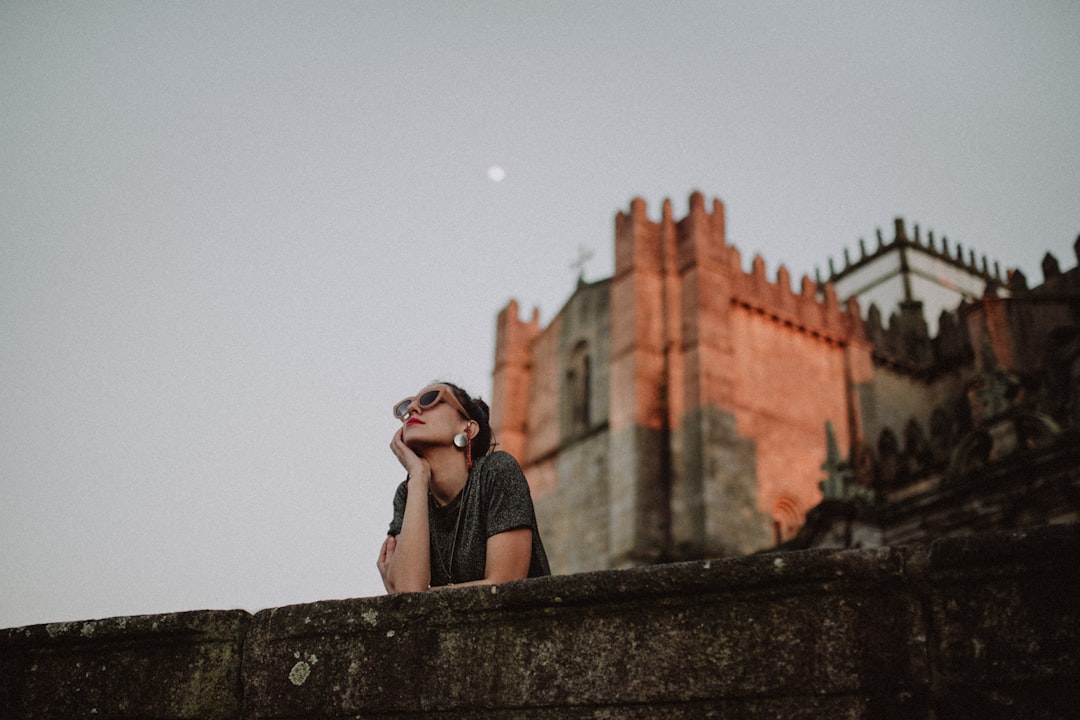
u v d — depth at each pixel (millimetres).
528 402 49719
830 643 2844
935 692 2719
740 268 43000
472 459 4387
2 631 3941
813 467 39750
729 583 2975
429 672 3229
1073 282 38156
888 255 59000
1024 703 2613
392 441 4344
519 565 3945
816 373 42438
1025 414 21484
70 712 3686
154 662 3639
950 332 45812
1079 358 28156
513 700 3090
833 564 2902
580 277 48875
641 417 38125
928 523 21906
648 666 2982
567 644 3098
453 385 4504
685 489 36438
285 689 3404
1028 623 2674
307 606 3518
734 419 37938
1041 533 2721
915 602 2828
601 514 40312
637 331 39656
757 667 2879
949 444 27281
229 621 3604
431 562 4215
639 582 3057
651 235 42375
